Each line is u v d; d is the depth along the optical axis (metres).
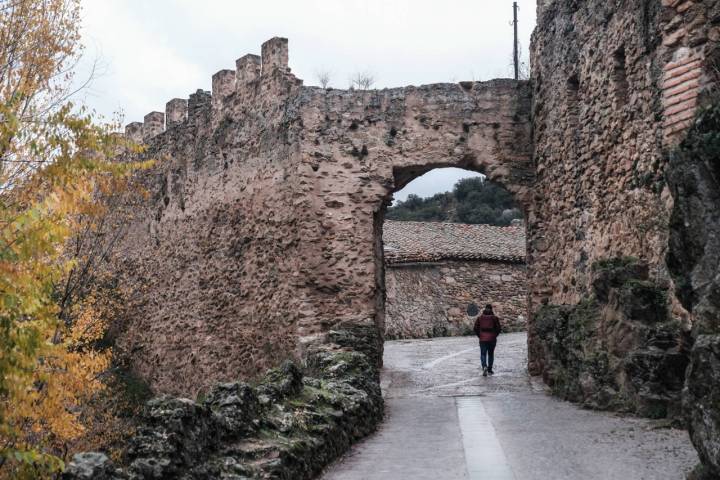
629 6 12.36
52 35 12.41
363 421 10.88
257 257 19.41
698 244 7.82
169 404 6.47
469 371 18.61
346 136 18.78
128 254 24.55
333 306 18.12
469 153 18.92
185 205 22.41
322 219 18.41
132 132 25.88
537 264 17.73
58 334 13.21
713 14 9.56
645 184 11.77
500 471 8.20
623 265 12.23
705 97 9.52
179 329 21.98
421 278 29.92
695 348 6.76
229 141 20.86
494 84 19.11
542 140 17.67
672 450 8.73
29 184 9.66
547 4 17.75
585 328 13.16
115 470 5.46
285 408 8.90
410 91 19.09
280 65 19.42
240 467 6.81
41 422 11.22
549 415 11.86
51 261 10.62
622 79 13.12
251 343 19.23
